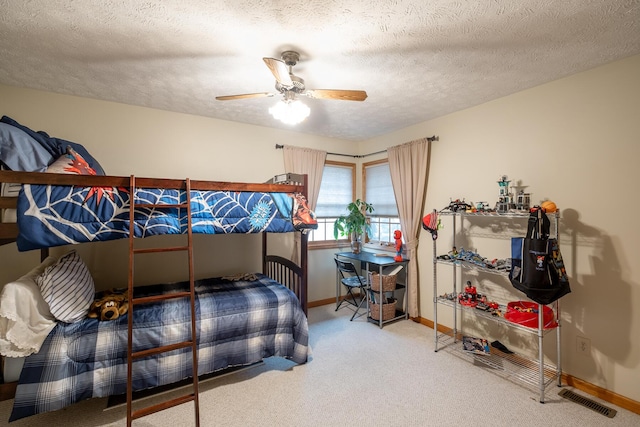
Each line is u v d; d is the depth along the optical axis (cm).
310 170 427
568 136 243
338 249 468
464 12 163
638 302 210
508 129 284
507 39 190
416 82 256
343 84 261
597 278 228
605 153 223
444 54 210
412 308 378
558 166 249
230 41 194
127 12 164
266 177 400
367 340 328
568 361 243
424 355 293
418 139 372
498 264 262
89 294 220
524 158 272
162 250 203
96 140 301
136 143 320
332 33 184
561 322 247
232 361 242
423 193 369
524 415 207
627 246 214
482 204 280
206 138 358
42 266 236
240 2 155
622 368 216
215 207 238
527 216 235
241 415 209
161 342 215
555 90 251
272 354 260
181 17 168
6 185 186
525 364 270
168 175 337
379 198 459
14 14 165
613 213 220
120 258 316
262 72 239
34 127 275
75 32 183
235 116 356
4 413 209
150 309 224
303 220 271
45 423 202
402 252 405
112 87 271
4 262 268
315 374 261
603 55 210
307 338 276
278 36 188
